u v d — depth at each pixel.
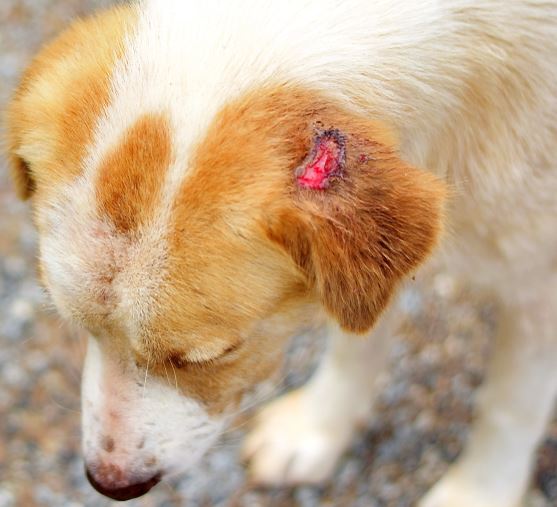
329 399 0.90
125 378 0.69
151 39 0.66
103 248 0.64
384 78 0.68
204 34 0.65
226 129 0.63
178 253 0.63
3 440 0.97
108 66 0.66
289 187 0.62
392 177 0.63
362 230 0.62
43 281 0.68
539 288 0.77
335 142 0.63
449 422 0.95
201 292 0.64
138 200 0.63
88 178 0.64
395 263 0.63
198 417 0.71
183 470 0.73
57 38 0.70
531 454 0.87
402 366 0.98
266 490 0.92
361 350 0.88
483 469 0.87
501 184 0.72
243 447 0.94
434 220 0.63
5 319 1.04
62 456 0.96
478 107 0.71
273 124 0.63
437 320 1.01
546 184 0.72
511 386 0.83
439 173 0.73
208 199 0.62
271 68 0.65
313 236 0.62
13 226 1.14
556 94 0.70
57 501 0.93
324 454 0.92
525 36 0.69
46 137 0.66
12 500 0.93
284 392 0.96
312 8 0.66
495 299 0.80
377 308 0.63
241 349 0.68
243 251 0.63
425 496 0.91
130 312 0.64
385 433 0.95
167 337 0.65
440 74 0.69
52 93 0.66
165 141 0.63
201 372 0.68
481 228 0.74
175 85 0.64
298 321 0.68
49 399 0.99
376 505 0.91
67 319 0.67
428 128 0.70
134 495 0.72
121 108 0.64
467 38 0.69
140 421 0.70
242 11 0.66
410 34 0.68
